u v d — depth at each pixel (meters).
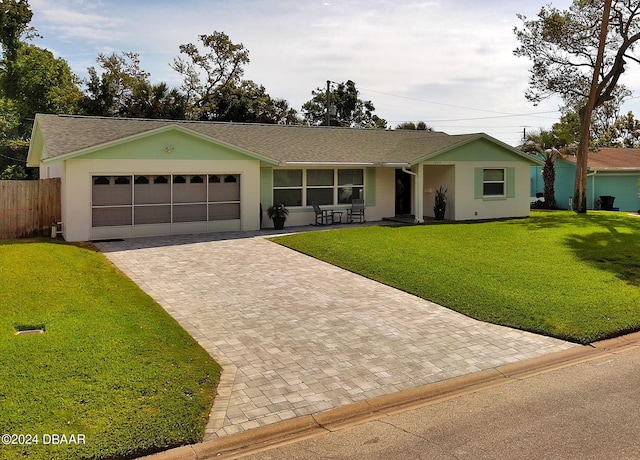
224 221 18.89
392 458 4.92
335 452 5.08
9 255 12.46
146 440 5.03
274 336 8.41
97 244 15.93
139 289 10.91
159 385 6.21
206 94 44.66
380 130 27.12
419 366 7.26
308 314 9.59
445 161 22.30
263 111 45.88
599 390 6.47
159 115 40.41
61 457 4.64
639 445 5.07
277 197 20.66
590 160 31.23
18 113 39.75
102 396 5.79
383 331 8.70
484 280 11.62
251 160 19.06
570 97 27.17
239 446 5.24
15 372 6.24
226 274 12.54
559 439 5.22
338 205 21.92
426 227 19.80
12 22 41.69
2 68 41.59
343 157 21.58
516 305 9.81
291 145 21.98
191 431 5.30
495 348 7.98
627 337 8.61
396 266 13.00
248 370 7.04
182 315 9.43
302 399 6.21
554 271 12.48
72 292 10.02
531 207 32.78
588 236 17.66
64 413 5.36
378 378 6.84
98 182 16.66
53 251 13.43
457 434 5.39
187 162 17.78
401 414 5.93
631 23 25.05
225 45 44.56
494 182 23.91
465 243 16.25
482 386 6.73
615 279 11.79
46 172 21.77
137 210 17.31
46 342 7.25
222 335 8.42
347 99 56.34
